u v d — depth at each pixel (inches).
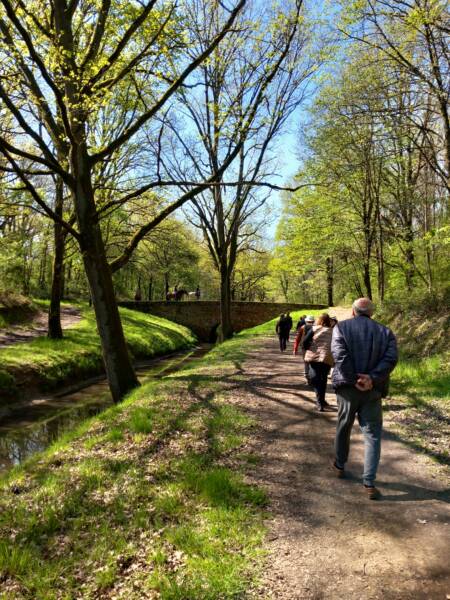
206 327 1743.4
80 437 277.1
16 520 162.9
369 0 490.6
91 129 536.7
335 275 1368.1
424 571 124.7
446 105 490.9
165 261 1652.3
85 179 405.4
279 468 207.8
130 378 439.2
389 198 840.9
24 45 350.6
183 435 258.7
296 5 468.1
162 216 441.7
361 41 532.7
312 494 177.3
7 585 126.3
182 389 394.3
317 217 894.4
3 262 839.7
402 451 222.8
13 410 477.4
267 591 117.5
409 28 487.8
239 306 1770.4
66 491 185.3
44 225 821.2
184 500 172.9
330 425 287.7
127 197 404.2
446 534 143.6
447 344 444.8
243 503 169.2
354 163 692.7
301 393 391.9
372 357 171.0
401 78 525.0
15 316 937.5
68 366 638.5
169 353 1075.3
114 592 121.6
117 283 1891.0
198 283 2498.8
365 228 782.5
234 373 498.0
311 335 333.7
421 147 581.3
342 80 597.0
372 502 168.2
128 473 201.0
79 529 155.9
